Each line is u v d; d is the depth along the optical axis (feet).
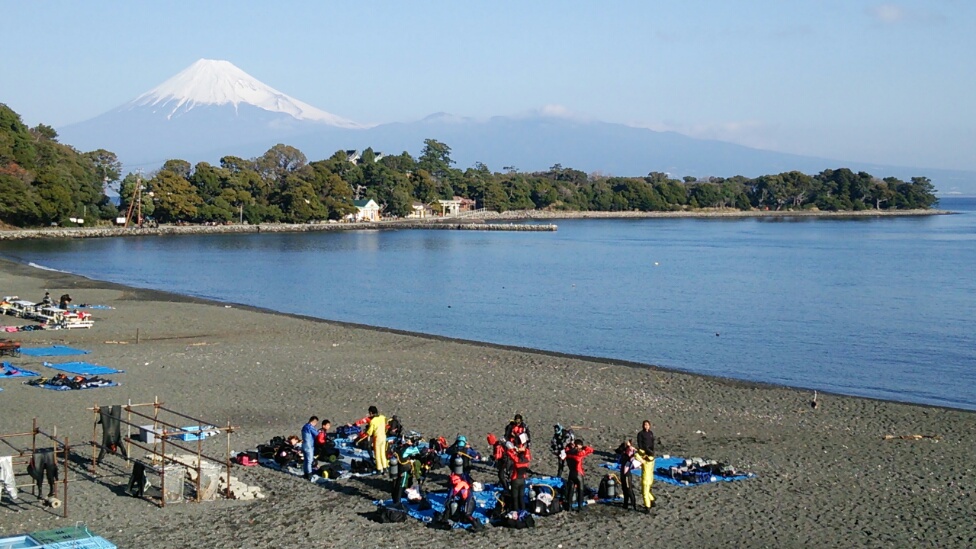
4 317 185.88
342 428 97.81
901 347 180.14
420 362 145.89
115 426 86.79
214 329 180.75
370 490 80.18
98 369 130.11
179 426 100.73
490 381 130.82
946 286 301.84
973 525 74.13
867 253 469.57
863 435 104.06
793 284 310.04
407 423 104.99
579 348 178.50
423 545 67.92
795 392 129.08
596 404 117.39
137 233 556.51
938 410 119.03
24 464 85.15
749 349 177.78
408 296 269.03
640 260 423.23
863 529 72.95
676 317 225.35
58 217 531.91
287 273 338.95
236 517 72.95
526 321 217.36
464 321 216.54
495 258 429.79
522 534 70.49
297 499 77.46
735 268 378.73
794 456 94.12
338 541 68.33
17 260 359.66
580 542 69.26
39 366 132.36
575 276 339.16
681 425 107.45
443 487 81.20
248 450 91.04
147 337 167.53
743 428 106.32
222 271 342.23
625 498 76.48
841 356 170.09
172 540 67.82
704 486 82.94
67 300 190.60
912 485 84.64
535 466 88.53
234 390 120.37
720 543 69.56
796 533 71.87
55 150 556.10
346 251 465.06
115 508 74.28
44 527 69.62
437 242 556.10
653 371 144.36
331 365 140.36
